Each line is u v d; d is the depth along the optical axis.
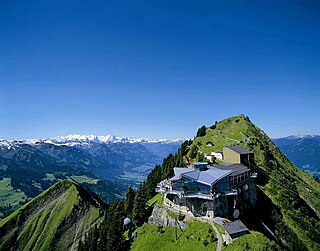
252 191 123.50
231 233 84.88
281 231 111.50
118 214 123.94
